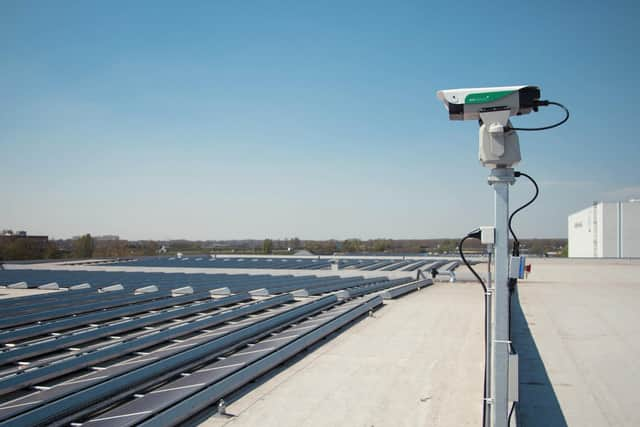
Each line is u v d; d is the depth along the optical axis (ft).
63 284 86.02
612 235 180.86
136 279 92.99
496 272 15.10
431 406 25.86
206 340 36.88
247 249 270.67
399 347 39.24
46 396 24.08
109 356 35.55
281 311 53.88
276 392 28.19
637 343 40.50
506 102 14.83
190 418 24.16
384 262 152.66
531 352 37.76
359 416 24.53
